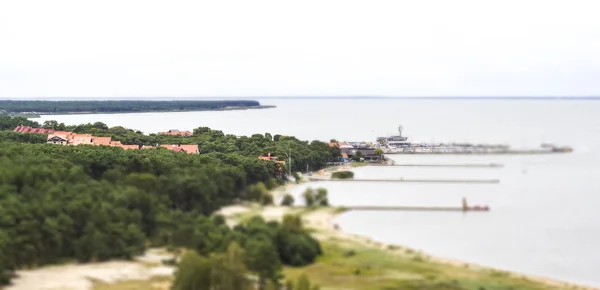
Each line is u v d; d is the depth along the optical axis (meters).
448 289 108.38
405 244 145.38
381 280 113.19
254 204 169.50
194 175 157.38
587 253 139.50
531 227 166.12
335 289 107.62
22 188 131.38
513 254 137.75
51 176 141.25
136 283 108.38
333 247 137.00
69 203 125.69
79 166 159.88
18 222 115.94
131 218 129.00
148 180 147.62
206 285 94.12
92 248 120.31
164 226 129.25
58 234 118.19
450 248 142.38
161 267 118.12
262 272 104.25
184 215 133.50
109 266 117.88
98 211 125.31
